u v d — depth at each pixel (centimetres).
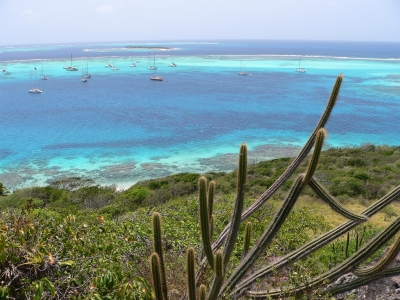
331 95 484
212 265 372
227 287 420
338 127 5216
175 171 3522
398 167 2520
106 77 11700
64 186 2894
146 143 4503
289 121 5647
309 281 451
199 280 484
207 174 2844
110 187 2900
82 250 469
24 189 2606
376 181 2062
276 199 1373
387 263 425
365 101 7038
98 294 397
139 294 411
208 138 4734
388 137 4709
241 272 423
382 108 6400
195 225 847
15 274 397
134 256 592
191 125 5441
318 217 981
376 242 432
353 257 445
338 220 1343
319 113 6178
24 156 3975
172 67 14825
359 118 5703
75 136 4797
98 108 6825
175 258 627
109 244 510
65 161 3816
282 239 734
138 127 5312
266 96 8050
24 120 5753
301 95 8075
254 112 6369
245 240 485
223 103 7300
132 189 2366
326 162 2867
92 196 2300
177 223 857
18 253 420
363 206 1789
